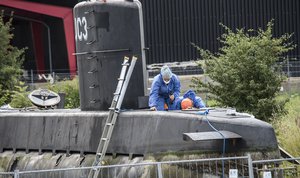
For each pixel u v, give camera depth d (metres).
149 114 24.67
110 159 25.70
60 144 28.22
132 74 27.06
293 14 97.62
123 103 27.00
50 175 27.84
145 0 96.06
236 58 41.31
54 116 28.80
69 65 98.50
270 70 41.09
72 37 98.25
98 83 27.75
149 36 96.25
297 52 97.75
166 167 23.36
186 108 26.50
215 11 96.88
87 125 27.16
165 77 26.47
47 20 101.06
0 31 71.69
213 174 22.27
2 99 59.41
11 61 70.94
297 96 56.56
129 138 25.17
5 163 30.30
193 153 22.80
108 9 27.31
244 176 21.89
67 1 97.75
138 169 24.14
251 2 96.94
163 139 23.84
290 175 24.89
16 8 96.25
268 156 21.75
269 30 42.12
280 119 39.53
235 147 22.20
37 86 73.44
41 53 105.19
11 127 30.86
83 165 26.58
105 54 27.44
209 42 96.88
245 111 41.12
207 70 42.47
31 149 29.69
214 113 24.16
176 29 96.81
